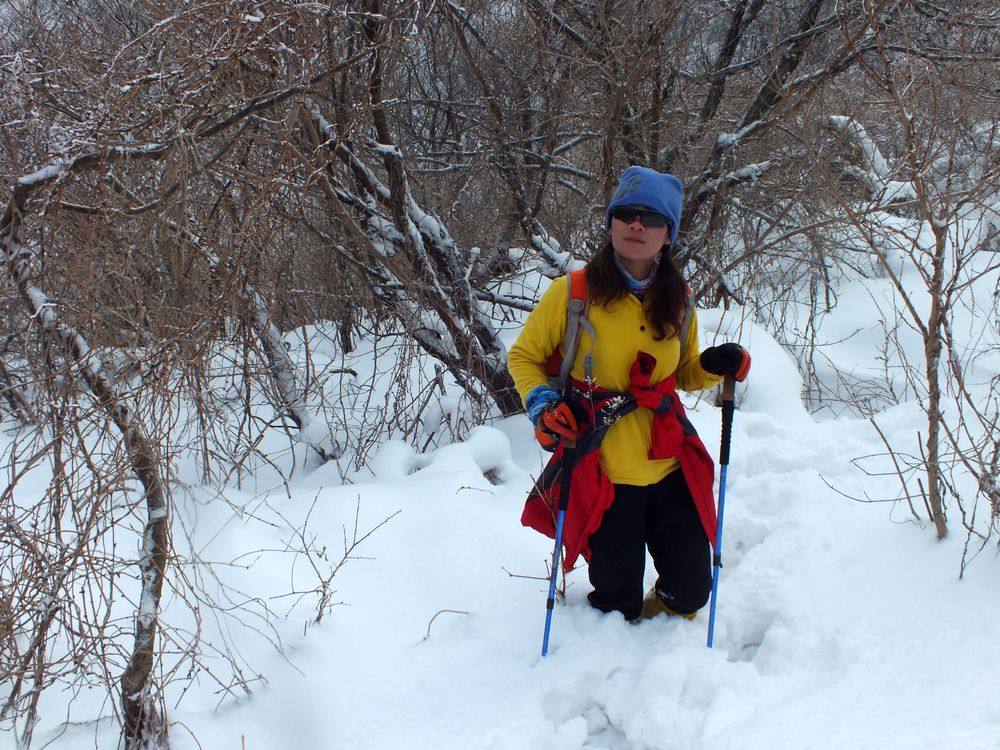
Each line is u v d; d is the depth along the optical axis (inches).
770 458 155.7
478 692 100.4
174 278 119.9
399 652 109.7
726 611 112.3
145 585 91.7
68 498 92.5
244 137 135.2
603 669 102.0
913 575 111.7
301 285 190.5
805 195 217.8
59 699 100.6
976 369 201.8
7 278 98.0
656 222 95.1
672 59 219.5
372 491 146.9
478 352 183.9
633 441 104.1
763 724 91.3
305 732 97.2
